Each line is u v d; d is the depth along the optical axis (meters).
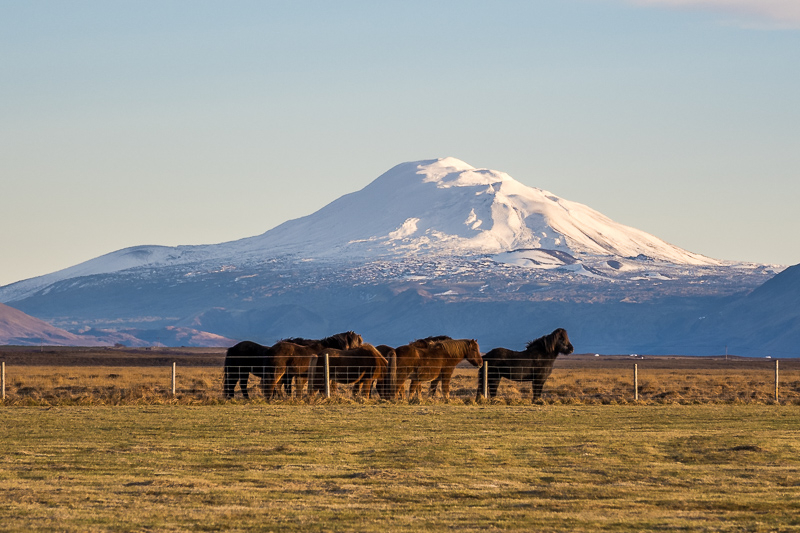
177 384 135.38
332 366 91.50
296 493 40.78
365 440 58.34
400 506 38.06
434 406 84.75
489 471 46.75
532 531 33.53
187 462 49.28
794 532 33.47
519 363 96.12
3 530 33.00
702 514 36.66
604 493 41.12
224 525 34.28
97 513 36.16
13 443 56.56
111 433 61.81
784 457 52.03
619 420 72.50
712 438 59.50
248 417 72.38
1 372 91.00
